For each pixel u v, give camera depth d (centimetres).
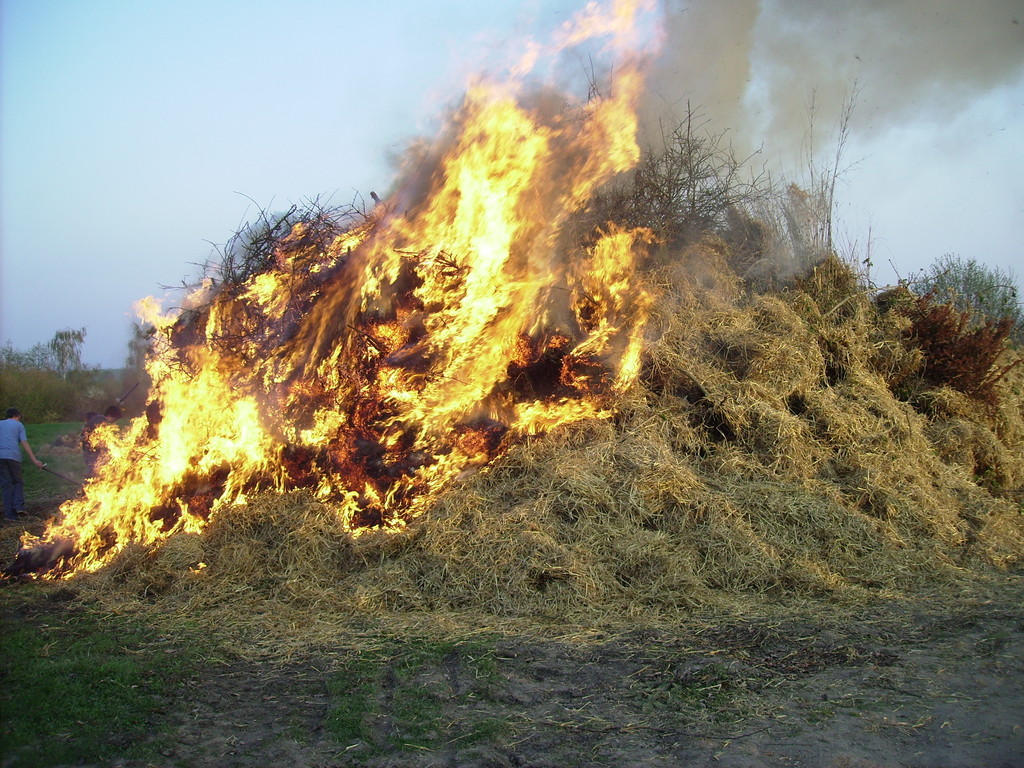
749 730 379
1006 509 763
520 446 716
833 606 556
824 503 670
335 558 639
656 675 446
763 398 759
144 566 652
